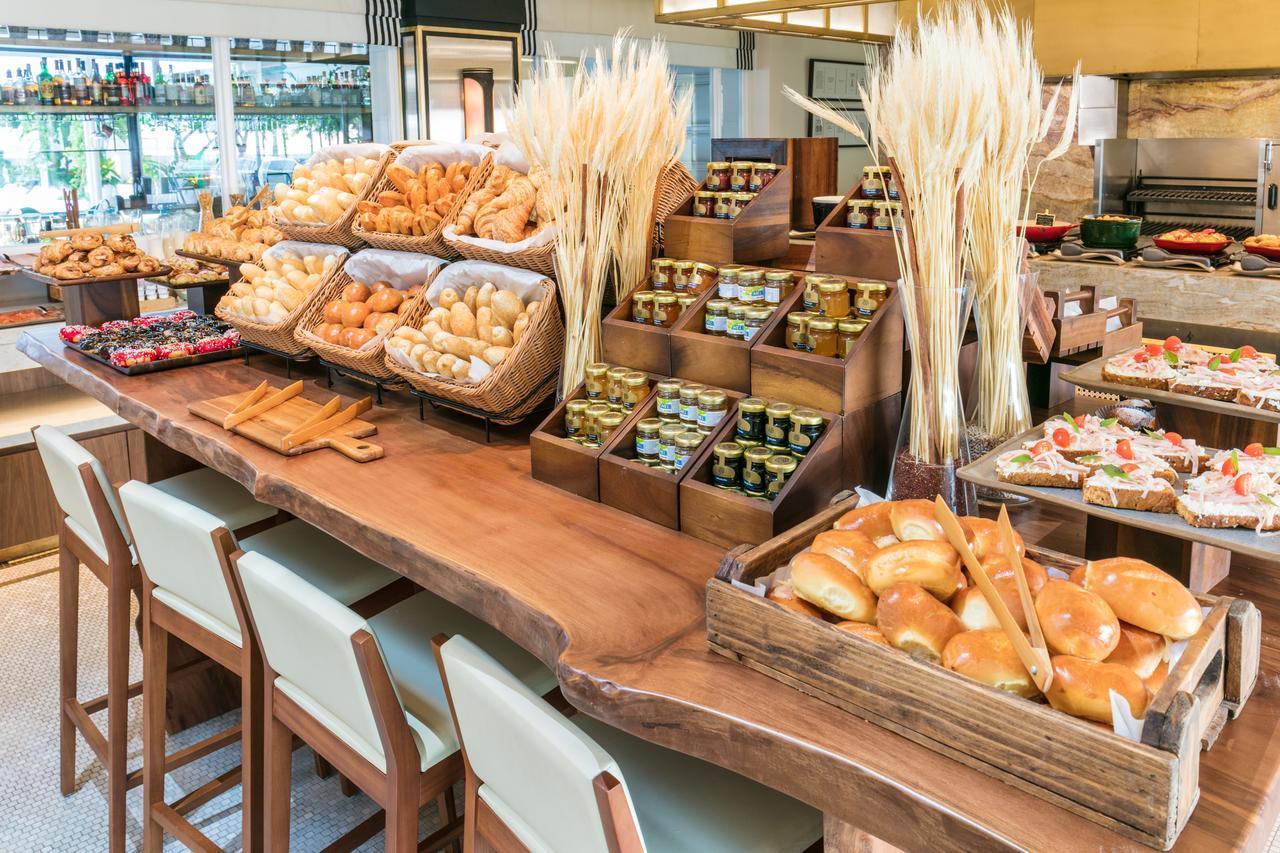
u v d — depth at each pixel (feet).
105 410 14.62
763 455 5.89
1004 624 3.81
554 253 7.62
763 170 7.54
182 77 20.77
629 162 7.26
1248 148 21.22
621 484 6.47
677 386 6.54
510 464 7.50
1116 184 22.36
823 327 6.05
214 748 8.11
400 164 9.69
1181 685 3.49
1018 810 3.52
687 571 5.63
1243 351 6.87
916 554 4.16
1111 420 5.89
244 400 8.88
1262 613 5.06
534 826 4.50
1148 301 14.08
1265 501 4.67
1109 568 4.07
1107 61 20.52
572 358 7.48
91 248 11.98
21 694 10.65
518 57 24.81
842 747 3.91
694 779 5.32
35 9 18.43
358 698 5.34
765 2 14.58
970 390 6.26
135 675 10.89
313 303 9.53
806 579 4.30
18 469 13.71
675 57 30.37
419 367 8.18
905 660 3.89
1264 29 18.39
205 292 12.37
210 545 6.26
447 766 5.65
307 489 7.03
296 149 22.85
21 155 18.89
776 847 4.90
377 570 7.95
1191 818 3.51
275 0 21.40
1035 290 6.67
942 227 5.32
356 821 8.60
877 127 5.51
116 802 7.96
